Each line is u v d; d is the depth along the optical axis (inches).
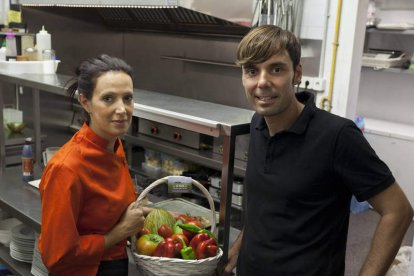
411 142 163.8
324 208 53.5
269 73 51.9
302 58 123.4
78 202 57.4
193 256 59.2
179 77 146.8
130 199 64.4
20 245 90.1
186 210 78.8
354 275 124.2
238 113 72.6
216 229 70.5
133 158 125.5
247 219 60.6
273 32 51.9
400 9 184.2
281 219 55.5
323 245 54.3
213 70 135.9
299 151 54.1
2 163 111.7
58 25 152.1
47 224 56.5
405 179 167.3
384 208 51.6
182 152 99.7
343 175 51.8
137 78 161.6
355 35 115.6
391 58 171.3
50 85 93.3
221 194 65.4
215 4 103.2
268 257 56.4
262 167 57.2
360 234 152.6
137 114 78.3
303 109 54.7
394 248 51.2
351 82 119.0
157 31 149.6
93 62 57.8
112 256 63.6
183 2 95.3
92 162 58.5
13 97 148.4
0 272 101.2
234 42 128.0
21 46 133.0
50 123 151.5
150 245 60.9
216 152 99.2
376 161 51.6
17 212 83.6
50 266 57.5
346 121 52.6
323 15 117.3
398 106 189.9
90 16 157.4
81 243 57.7
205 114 70.8
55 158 57.7
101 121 56.9
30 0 134.6
